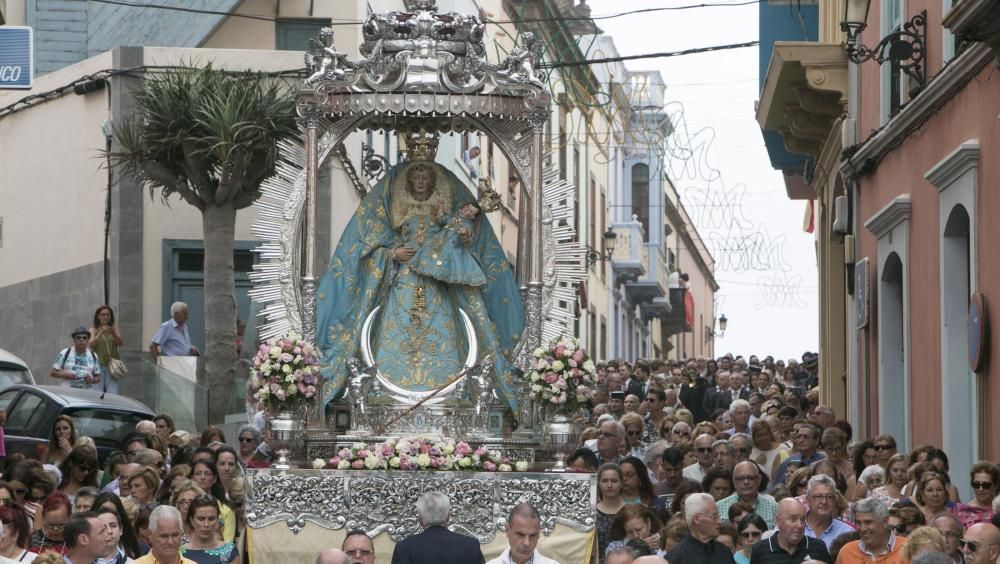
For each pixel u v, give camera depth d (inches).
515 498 559.5
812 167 1067.3
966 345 681.6
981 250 633.6
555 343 598.5
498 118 616.7
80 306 1179.3
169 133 1014.4
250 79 1042.7
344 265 610.5
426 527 482.9
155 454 602.2
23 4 1273.4
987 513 534.3
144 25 1256.8
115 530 461.4
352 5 1227.9
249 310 1144.8
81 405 806.5
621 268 2057.1
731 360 1184.2
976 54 621.6
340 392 602.2
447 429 598.9
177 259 1151.6
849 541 518.9
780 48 882.8
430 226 614.2
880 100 807.1
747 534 536.4
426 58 605.0
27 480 555.5
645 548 506.6
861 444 660.1
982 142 631.8
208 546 517.0
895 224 775.1
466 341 610.9
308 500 555.8
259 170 1024.9
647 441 791.7
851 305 906.7
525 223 625.6
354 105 605.3
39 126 1220.5
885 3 804.0
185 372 992.9
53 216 1205.7
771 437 706.2
